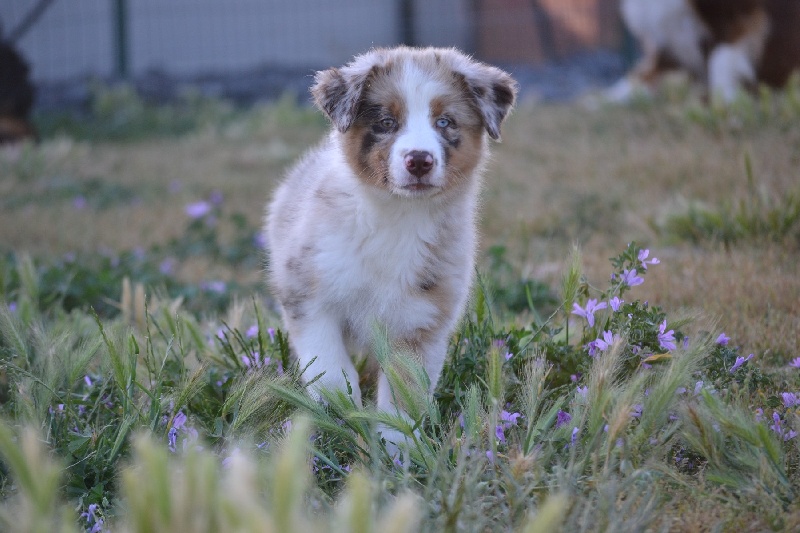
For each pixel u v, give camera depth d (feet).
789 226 19.81
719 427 10.24
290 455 6.05
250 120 42.24
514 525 8.78
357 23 61.41
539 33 61.36
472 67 13.53
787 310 15.71
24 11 55.47
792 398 11.30
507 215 23.97
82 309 18.29
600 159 28.66
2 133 37.63
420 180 12.16
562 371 12.51
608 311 12.94
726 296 16.11
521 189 26.68
